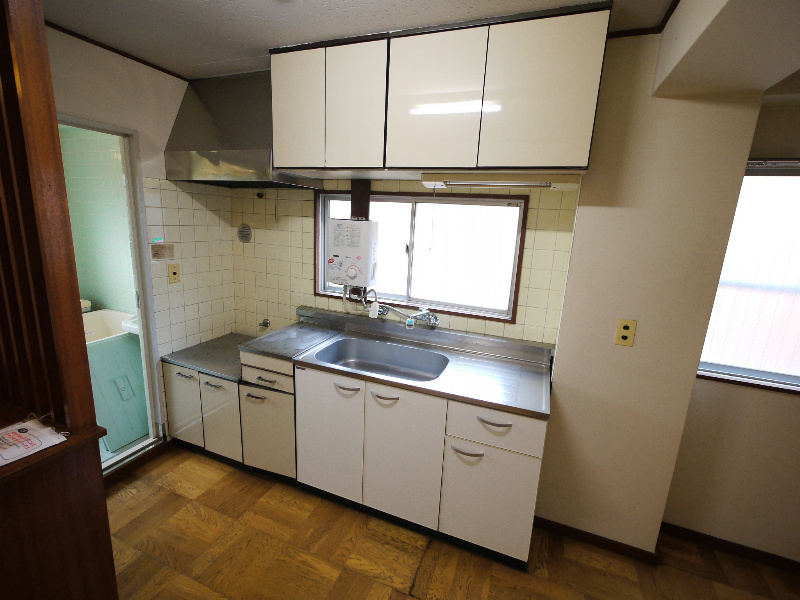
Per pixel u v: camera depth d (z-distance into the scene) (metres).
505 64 1.46
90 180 3.00
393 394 1.77
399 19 1.52
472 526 1.74
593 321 1.69
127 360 2.69
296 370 1.99
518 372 1.91
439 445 1.73
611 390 1.71
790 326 1.74
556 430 1.84
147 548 1.76
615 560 1.80
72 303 1.11
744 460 1.80
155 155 2.20
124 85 2.00
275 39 1.76
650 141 1.49
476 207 2.12
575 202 1.88
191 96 2.30
